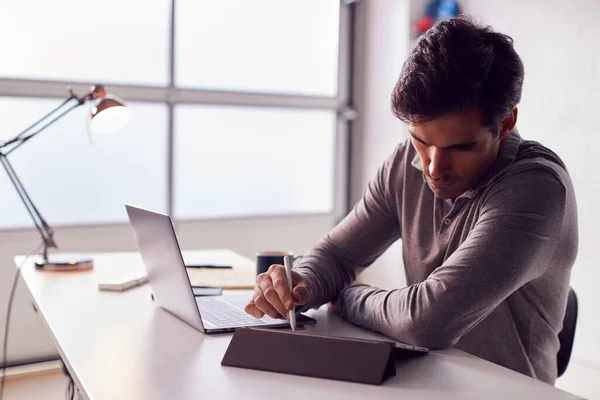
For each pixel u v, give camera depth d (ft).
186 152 11.89
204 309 4.68
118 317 4.61
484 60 3.51
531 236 3.76
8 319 9.65
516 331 4.32
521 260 3.73
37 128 10.46
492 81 3.55
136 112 11.29
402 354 3.61
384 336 4.13
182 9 11.48
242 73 12.24
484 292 3.69
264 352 3.52
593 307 9.97
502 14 11.18
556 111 10.39
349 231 5.00
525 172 3.95
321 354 3.42
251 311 4.25
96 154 11.01
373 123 13.21
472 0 11.75
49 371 10.11
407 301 3.89
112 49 10.93
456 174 3.93
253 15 12.21
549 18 10.41
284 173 12.98
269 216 12.59
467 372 3.45
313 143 13.26
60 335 4.13
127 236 11.16
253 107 12.38
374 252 5.01
